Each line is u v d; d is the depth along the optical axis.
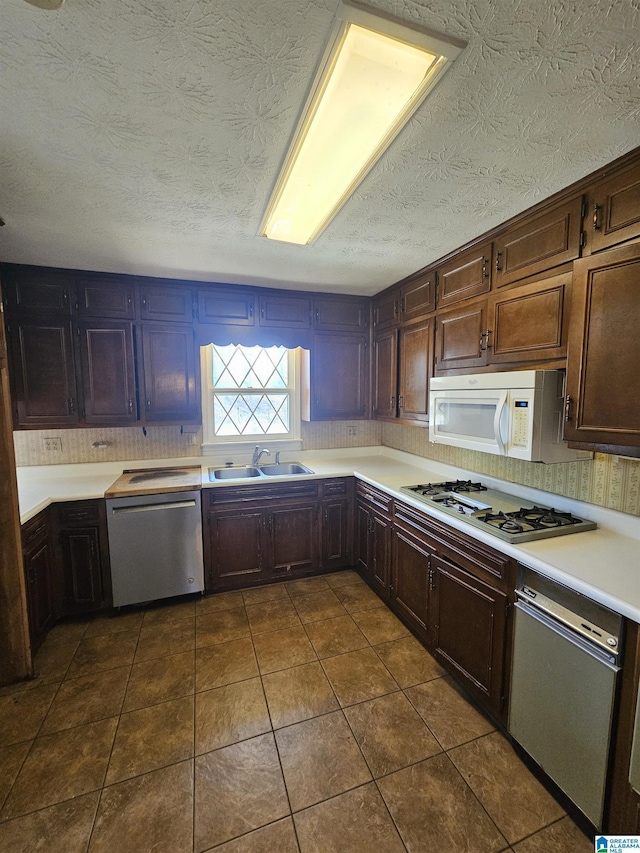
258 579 2.95
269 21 0.85
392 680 1.99
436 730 1.69
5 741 1.64
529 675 1.49
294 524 3.02
